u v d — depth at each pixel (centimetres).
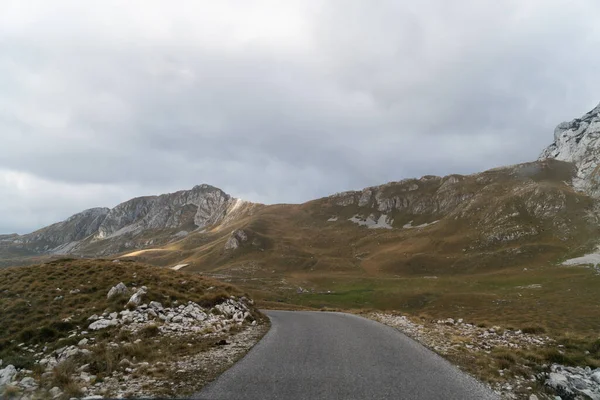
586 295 8881
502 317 6550
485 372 1178
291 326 2414
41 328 1895
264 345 1661
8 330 1936
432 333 2038
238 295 3241
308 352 1491
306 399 888
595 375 1205
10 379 1142
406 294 10850
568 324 5159
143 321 2091
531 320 5734
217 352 1497
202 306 2661
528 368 1288
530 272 14750
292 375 1116
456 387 1002
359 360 1333
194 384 1020
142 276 3061
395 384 1020
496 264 17462
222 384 1017
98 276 2928
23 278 2794
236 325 2311
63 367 1145
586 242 17500
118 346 1568
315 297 11419
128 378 1089
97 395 925
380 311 3853
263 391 952
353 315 3425
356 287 13912
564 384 1058
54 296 2452
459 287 12438
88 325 2002
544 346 1780
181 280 3206
